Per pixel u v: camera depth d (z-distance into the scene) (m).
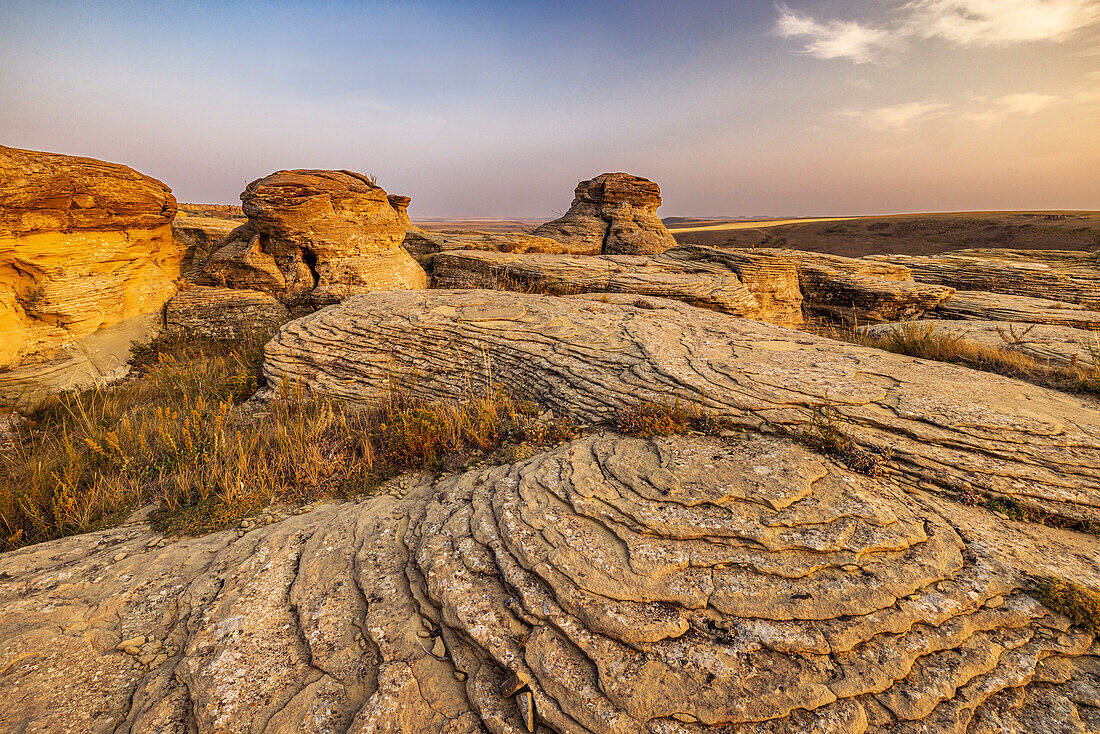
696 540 3.70
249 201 13.54
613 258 19.41
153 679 3.12
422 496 5.00
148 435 6.61
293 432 6.29
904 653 2.93
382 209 16.27
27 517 5.10
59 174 9.91
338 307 10.20
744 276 17.12
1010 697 2.74
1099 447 4.88
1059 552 3.76
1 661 3.16
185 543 4.53
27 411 9.04
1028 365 7.95
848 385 6.33
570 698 2.73
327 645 3.27
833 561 3.49
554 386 7.07
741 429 5.50
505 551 3.74
